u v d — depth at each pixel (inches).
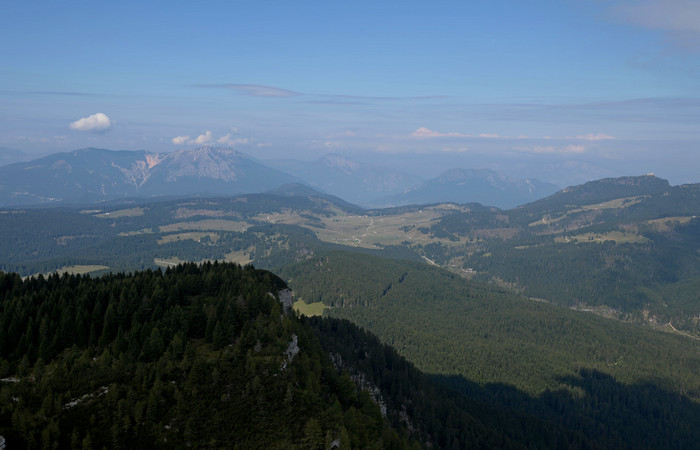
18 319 4628.4
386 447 4677.7
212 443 3742.6
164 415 3789.4
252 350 4537.4
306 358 4800.7
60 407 3644.2
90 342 4638.3
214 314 4909.0
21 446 3412.9
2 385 3941.9
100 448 3484.3
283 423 4001.0
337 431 4065.0
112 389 3816.4
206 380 4116.6
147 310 5078.7
